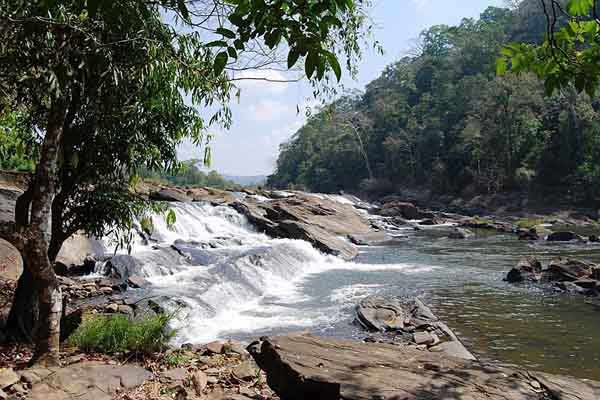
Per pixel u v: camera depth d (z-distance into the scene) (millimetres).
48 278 5500
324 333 9234
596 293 12305
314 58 2289
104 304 10102
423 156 67000
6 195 14070
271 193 35312
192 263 14977
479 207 49562
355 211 35781
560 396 3598
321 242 20625
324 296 12625
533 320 10211
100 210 6703
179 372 5680
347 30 5535
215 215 23172
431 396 3459
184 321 9516
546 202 45500
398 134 72438
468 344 8727
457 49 82562
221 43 2377
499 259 18812
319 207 30688
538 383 3814
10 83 5273
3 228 5168
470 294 12727
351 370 3920
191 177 77875
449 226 35750
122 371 5340
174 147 6816
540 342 8766
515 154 51625
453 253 20938
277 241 20922
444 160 61469
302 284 14352
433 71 88312
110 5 2447
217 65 2400
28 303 6746
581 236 25719
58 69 4941
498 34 73688
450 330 9383
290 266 16406
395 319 9820
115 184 6883
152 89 5820
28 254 5328
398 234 30438
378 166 76250
